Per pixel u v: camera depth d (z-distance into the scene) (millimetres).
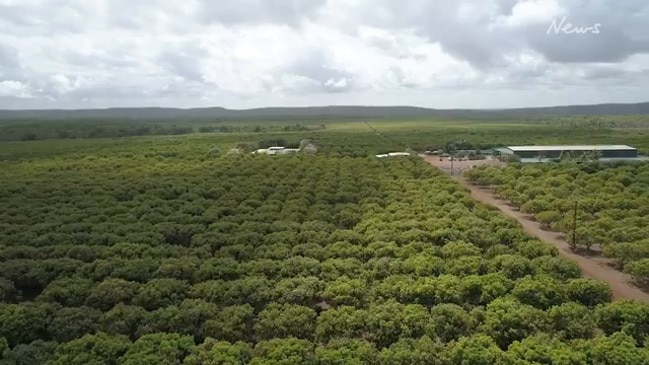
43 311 51344
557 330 48719
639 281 67938
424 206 92625
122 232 79438
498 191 120375
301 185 117500
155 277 61969
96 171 139625
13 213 91812
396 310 50062
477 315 49969
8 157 175125
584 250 81938
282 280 59031
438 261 63219
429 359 42500
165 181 120125
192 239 75688
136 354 43125
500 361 41750
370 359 42844
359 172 135500
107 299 55438
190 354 43969
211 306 52250
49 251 70438
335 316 49875
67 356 43156
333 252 69375
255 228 80812
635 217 86250
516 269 61781
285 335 48531
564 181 118062
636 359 41938
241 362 43000
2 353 44625
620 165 145500
